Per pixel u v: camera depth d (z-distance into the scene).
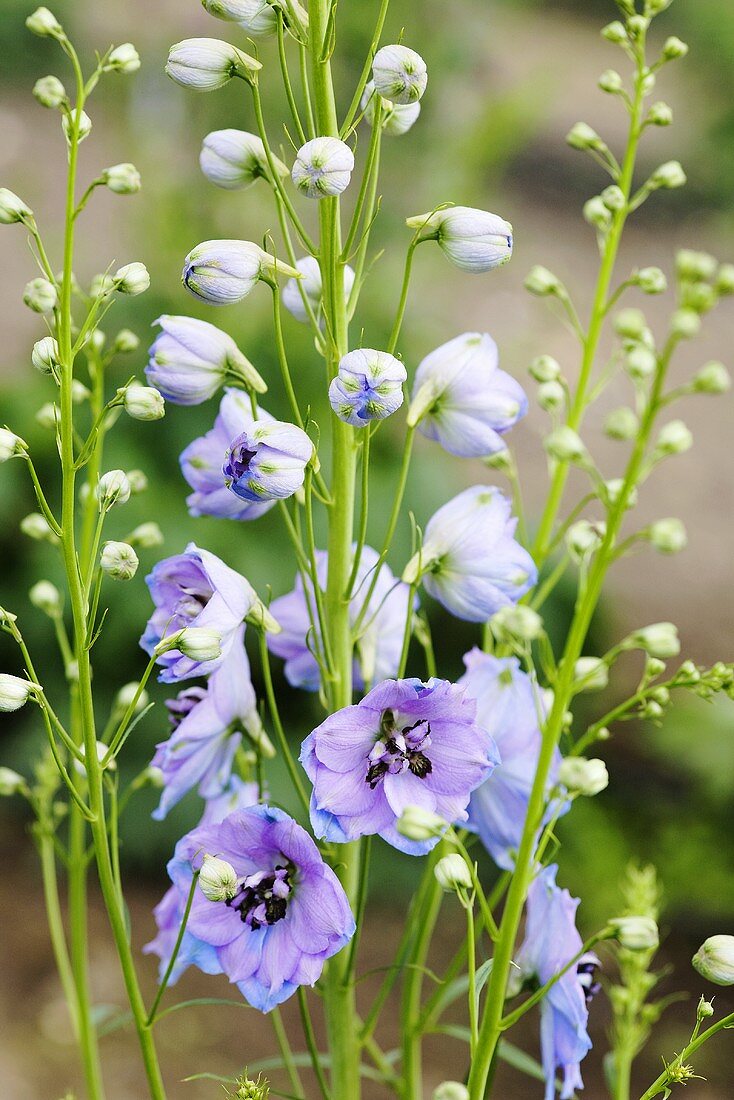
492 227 1.15
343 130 1.15
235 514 1.19
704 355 4.20
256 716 1.17
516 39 6.37
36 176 4.21
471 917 1.10
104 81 2.79
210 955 1.13
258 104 1.15
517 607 1.08
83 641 1.12
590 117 5.59
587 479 3.48
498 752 1.14
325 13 1.13
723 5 5.41
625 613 2.99
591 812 2.08
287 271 1.14
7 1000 1.93
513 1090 1.81
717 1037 1.93
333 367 1.15
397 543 2.07
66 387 1.11
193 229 2.46
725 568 3.24
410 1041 1.20
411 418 1.17
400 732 1.12
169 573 1.16
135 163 2.57
